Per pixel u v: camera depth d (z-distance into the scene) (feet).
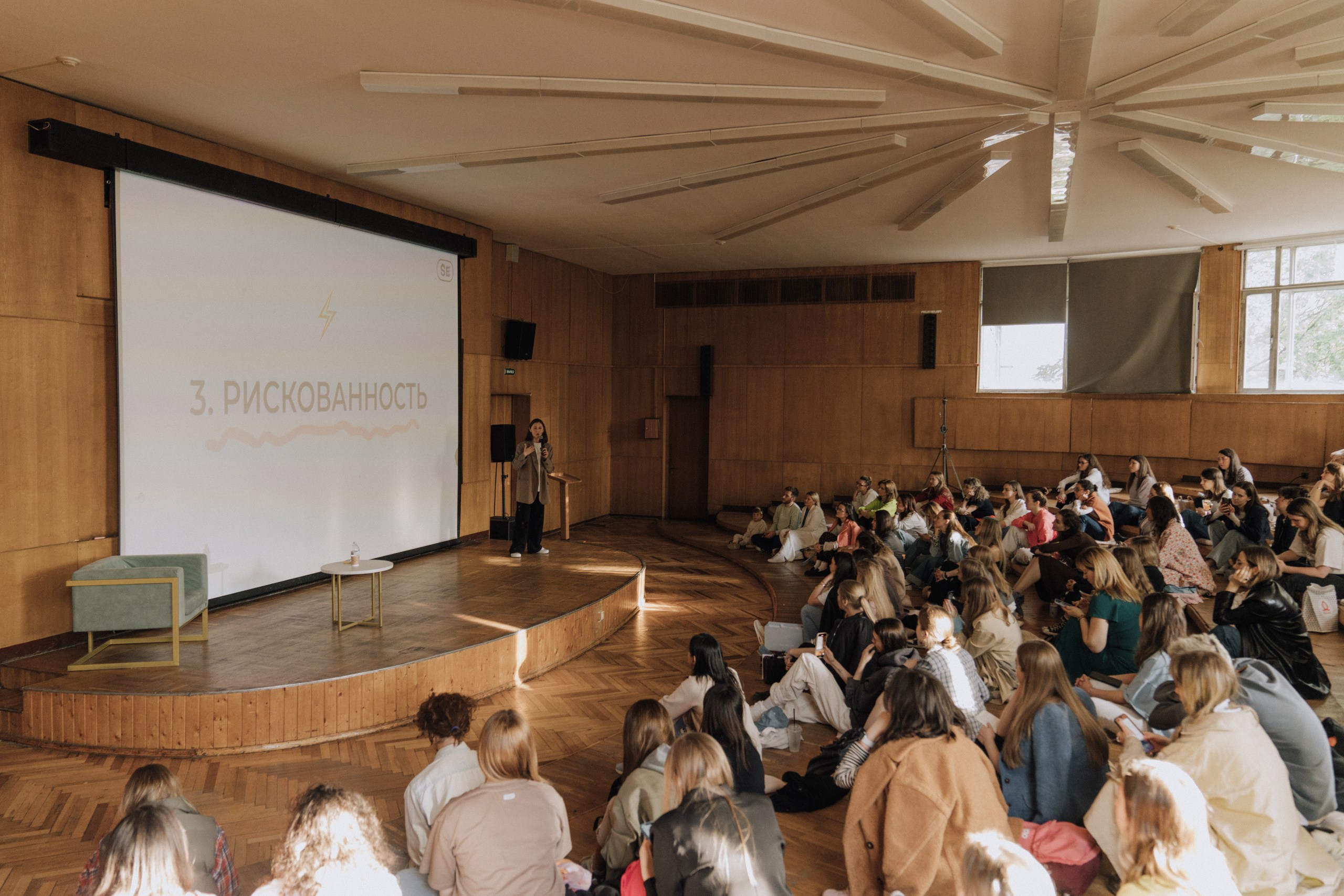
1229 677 8.98
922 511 29.32
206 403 19.93
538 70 15.92
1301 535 20.57
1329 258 30.83
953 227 30.25
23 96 16.56
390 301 26.02
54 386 17.11
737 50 14.66
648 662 21.35
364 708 16.40
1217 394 33.47
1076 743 9.84
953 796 8.24
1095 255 35.70
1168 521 22.30
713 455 43.14
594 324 43.21
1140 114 17.69
